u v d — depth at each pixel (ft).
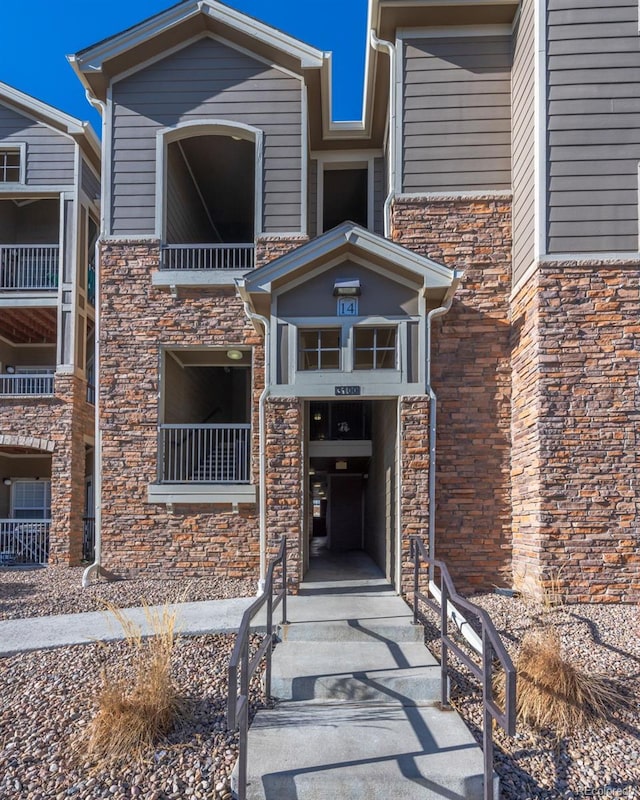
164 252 31.60
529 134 25.72
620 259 24.21
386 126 34.30
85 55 30.81
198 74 31.89
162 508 30.30
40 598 25.58
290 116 31.65
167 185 32.45
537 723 14.39
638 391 23.97
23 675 16.39
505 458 27.35
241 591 26.40
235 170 38.42
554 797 12.16
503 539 26.99
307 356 25.90
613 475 23.84
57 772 12.28
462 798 11.93
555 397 24.17
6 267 44.39
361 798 11.85
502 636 19.54
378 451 33.06
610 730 14.28
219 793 11.76
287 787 11.83
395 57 28.84
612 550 23.62
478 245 28.17
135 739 12.95
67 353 40.45
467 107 28.55
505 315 27.91
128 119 31.76
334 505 44.55
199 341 30.94
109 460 30.50
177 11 30.71
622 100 24.59
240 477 35.32
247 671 12.03
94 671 16.53
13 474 50.90
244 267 35.53
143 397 30.78
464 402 27.61
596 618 21.48
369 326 25.18
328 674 16.08
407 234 28.30
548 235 24.52
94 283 45.29
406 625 19.39
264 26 30.53
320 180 37.11
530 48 25.76
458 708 15.33
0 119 41.16
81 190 41.75
